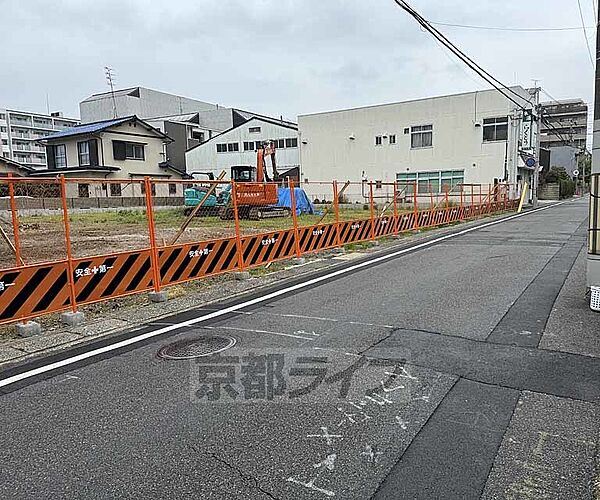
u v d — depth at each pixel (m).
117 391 3.90
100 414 3.51
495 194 27.28
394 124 36.00
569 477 2.65
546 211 27.55
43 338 5.41
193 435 3.18
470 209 22.23
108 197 24.48
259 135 43.91
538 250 11.38
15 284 5.50
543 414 3.34
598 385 3.80
